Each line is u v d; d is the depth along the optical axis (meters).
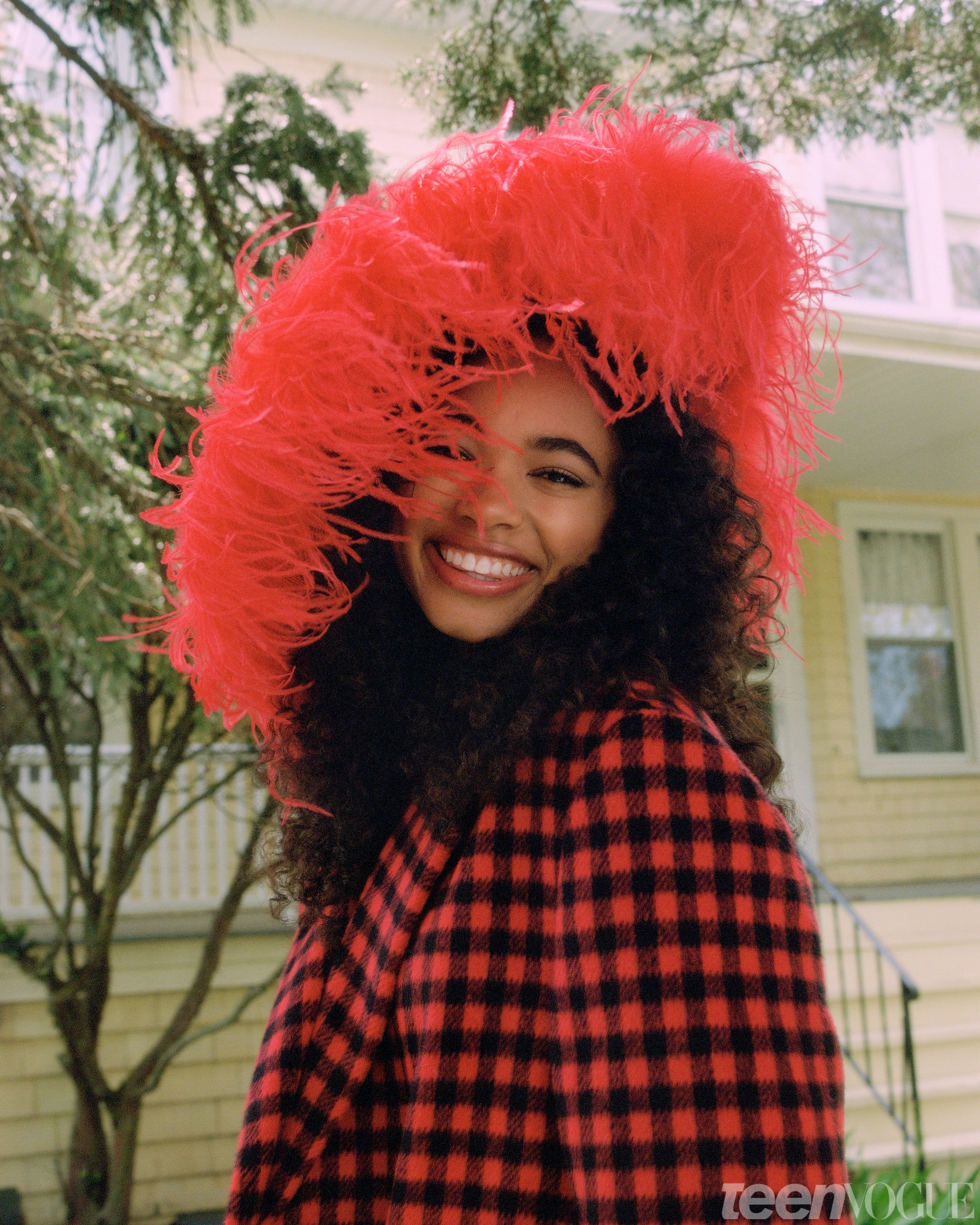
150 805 4.21
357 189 2.84
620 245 0.84
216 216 2.81
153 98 2.93
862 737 7.51
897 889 7.17
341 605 1.04
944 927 6.24
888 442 6.89
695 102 3.26
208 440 0.88
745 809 0.77
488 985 0.82
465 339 0.93
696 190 0.87
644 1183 0.67
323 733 1.08
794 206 0.97
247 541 0.91
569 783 0.85
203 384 2.77
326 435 0.85
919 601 7.93
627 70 3.33
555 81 3.17
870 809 7.44
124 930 5.43
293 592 0.96
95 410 3.18
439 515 0.92
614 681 0.87
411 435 0.91
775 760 1.05
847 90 3.38
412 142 6.55
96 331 2.94
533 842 0.85
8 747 4.37
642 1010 0.71
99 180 3.32
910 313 7.21
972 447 7.00
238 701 1.02
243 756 4.26
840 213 7.32
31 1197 4.77
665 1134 0.68
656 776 0.78
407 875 0.96
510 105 0.91
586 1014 0.73
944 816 7.62
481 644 0.96
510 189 0.85
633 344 0.88
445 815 0.90
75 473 3.03
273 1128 0.95
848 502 7.82
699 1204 0.66
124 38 3.46
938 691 7.86
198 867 5.65
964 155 7.63
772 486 1.03
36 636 3.97
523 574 0.94
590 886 0.76
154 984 5.17
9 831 4.32
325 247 0.87
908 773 7.56
